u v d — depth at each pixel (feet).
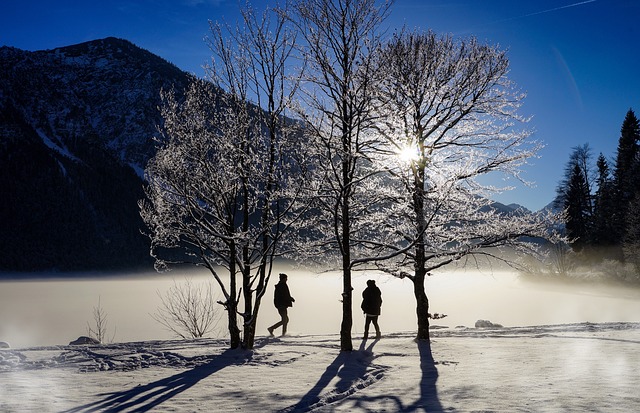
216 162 43.70
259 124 43.34
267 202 43.16
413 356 37.81
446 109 48.80
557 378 27.96
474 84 48.67
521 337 47.85
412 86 46.19
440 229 46.44
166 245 43.80
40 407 24.13
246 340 42.42
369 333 56.54
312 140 40.88
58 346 48.16
